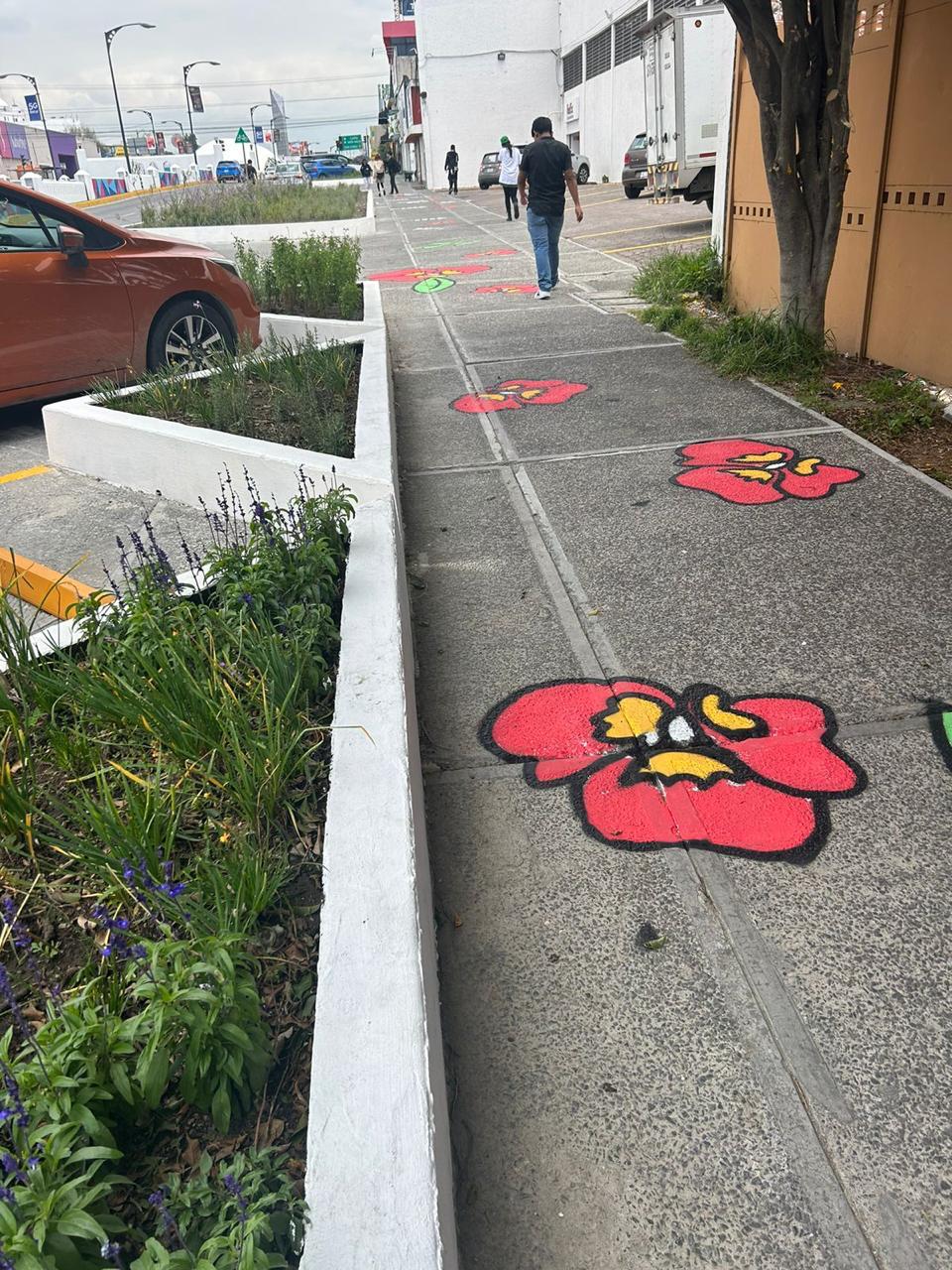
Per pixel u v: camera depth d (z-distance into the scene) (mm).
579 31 36406
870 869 2531
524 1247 1745
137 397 6449
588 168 34406
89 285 6844
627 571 4293
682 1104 1974
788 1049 2070
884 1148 1859
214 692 2715
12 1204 1287
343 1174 1463
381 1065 1628
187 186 43500
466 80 43281
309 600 3277
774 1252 1706
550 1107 1991
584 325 9547
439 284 13125
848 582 4008
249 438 5266
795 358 6996
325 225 22516
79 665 3072
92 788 2588
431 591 4277
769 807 2779
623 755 3062
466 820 2848
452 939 2438
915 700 3201
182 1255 1300
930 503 4707
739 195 9023
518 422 6574
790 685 3346
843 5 5945
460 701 3443
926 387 6250
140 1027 1604
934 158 5953
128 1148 1643
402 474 5738
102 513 5383
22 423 7551
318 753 2705
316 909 2184
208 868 2049
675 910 2461
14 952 2084
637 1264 1706
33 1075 1479
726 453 5621
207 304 7676
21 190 6633
